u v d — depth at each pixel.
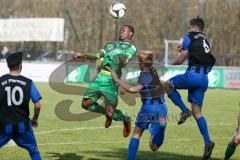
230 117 34.34
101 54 18.94
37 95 15.03
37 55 71.88
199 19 19.66
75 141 23.50
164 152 21.03
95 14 83.12
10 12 78.44
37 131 26.53
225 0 82.06
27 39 68.94
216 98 49.12
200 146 22.64
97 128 27.95
